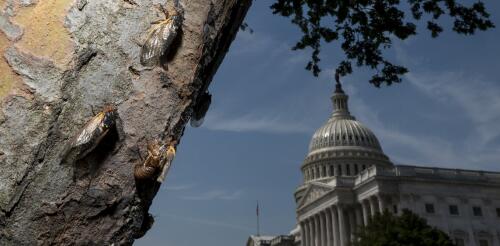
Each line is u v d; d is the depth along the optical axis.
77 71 0.44
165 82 0.47
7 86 0.42
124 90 0.45
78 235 0.43
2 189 0.41
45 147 0.42
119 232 0.44
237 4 0.54
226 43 0.57
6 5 0.43
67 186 0.42
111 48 0.45
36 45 0.43
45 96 0.43
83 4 0.45
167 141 0.47
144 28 0.46
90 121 0.43
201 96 0.58
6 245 0.40
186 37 0.48
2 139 0.41
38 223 0.41
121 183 0.44
